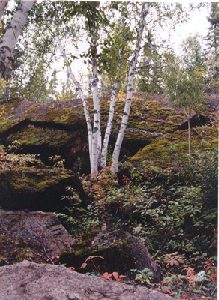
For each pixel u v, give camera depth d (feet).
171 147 20.67
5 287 6.83
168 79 20.94
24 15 8.82
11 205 13.78
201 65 21.42
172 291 8.75
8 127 29.14
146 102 29.76
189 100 20.53
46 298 6.41
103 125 27.37
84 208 16.25
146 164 19.34
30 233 11.89
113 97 22.72
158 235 12.73
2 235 11.43
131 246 9.90
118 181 19.95
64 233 12.44
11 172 14.51
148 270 8.97
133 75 21.63
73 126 27.63
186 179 15.85
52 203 14.65
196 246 11.59
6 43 8.34
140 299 6.72
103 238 10.54
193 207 13.19
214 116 24.85
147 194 15.62
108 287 7.23
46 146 27.09
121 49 20.34
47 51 23.59
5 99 34.40
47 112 30.35
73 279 7.45
